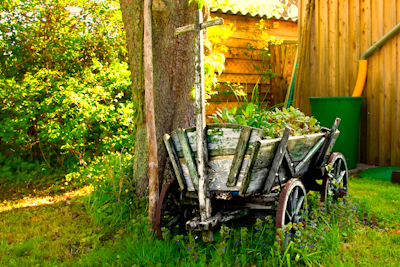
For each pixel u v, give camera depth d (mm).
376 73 6109
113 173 4668
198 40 2818
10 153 6211
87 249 3281
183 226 3451
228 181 2844
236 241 2967
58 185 5586
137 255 2924
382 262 2705
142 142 4328
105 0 6418
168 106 4281
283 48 8711
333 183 3621
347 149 5891
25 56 6211
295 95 7598
